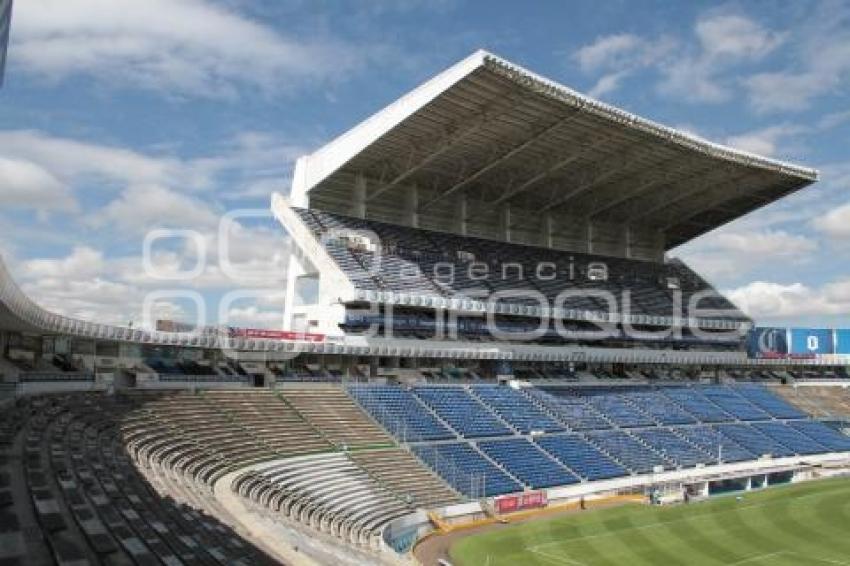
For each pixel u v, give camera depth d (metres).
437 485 54.62
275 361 64.19
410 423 62.25
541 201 86.88
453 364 77.56
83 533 18.80
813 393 105.19
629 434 75.50
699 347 98.25
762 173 80.81
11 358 44.22
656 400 86.44
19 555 16.12
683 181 83.12
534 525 52.50
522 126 64.25
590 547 46.69
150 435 40.22
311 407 58.47
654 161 75.81
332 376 66.81
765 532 51.94
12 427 29.62
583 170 77.44
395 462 55.62
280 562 25.27
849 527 53.75
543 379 82.94
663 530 51.84
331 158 71.94
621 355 88.12
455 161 72.75
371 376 70.56
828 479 77.38
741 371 106.81
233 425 49.66
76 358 49.94
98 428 36.50
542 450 66.38
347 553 34.22
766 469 76.06
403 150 68.81
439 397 69.12
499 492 57.12
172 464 37.38
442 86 56.88
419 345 71.62
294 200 75.75
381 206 79.81
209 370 59.34
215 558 21.33
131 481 27.78
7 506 19.53
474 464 59.97
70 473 24.75
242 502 35.66
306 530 36.53
